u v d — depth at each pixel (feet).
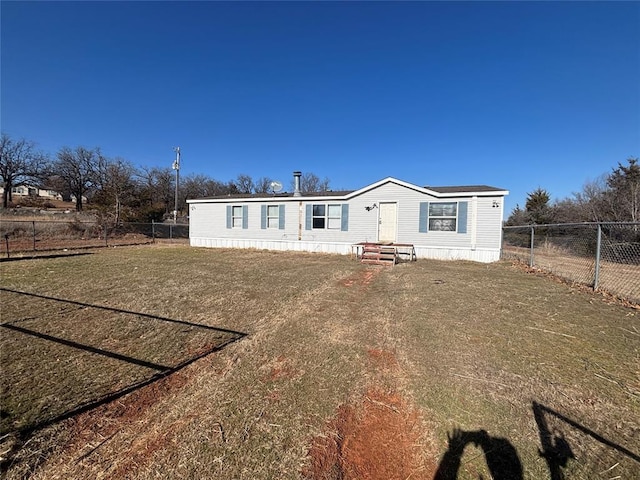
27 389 9.39
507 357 11.26
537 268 31.76
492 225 37.99
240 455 6.80
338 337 13.33
